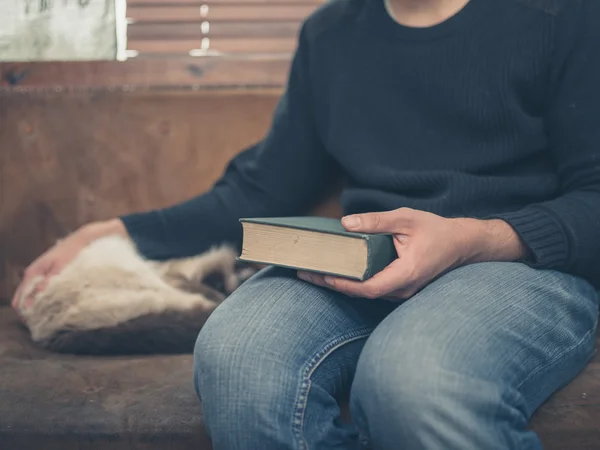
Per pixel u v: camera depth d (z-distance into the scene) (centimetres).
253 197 127
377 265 86
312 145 126
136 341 123
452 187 103
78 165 161
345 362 95
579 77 101
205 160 163
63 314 125
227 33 179
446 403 74
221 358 85
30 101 161
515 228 93
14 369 115
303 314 92
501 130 105
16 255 160
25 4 172
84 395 104
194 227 127
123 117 162
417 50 109
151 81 173
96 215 162
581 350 96
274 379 83
